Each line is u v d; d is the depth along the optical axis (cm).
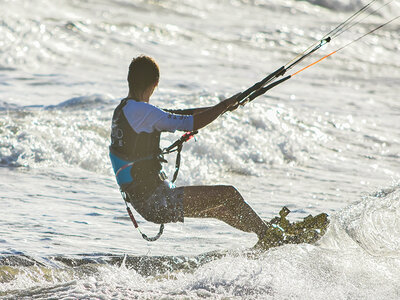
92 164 3147
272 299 1317
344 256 1595
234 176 3256
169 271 1639
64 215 2255
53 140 3294
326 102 5541
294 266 1516
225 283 1417
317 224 1652
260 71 6869
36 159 3078
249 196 2825
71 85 5172
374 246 1590
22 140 3225
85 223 2169
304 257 1566
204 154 3462
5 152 3070
